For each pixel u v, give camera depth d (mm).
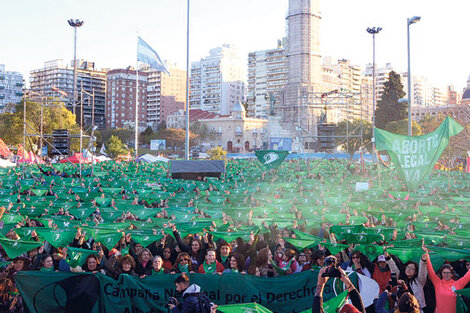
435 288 11547
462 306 11266
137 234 15477
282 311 12062
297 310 12031
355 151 122812
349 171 53281
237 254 13773
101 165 62531
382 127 132750
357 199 28641
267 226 17891
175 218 20422
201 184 36125
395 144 28547
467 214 20422
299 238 15297
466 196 29656
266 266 13750
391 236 15391
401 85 135000
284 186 34406
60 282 11836
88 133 131750
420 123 139375
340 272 8945
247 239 15367
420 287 11867
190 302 9570
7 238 14688
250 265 14422
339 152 128250
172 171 46031
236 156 140875
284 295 12078
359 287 11812
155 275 12227
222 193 30594
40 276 11781
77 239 14953
